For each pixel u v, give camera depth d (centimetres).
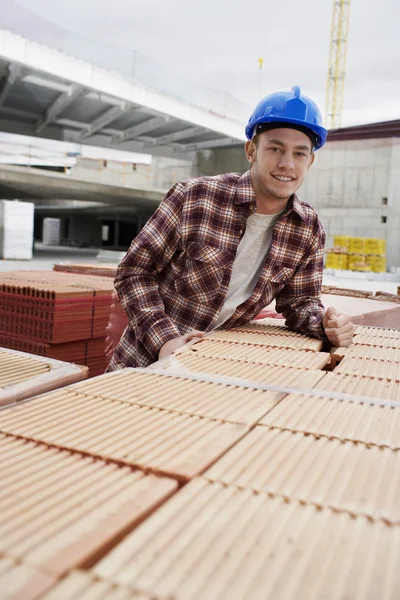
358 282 1731
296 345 192
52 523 67
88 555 61
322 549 64
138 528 67
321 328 203
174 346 192
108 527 67
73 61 2136
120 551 62
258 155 193
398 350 192
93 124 3083
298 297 230
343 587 57
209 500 75
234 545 64
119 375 146
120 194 2728
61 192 2891
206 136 3300
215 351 177
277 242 214
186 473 83
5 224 2012
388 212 2561
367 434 104
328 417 114
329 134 2259
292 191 196
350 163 2630
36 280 449
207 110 2772
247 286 222
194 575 58
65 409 115
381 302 400
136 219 4800
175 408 117
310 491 79
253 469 86
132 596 54
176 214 209
